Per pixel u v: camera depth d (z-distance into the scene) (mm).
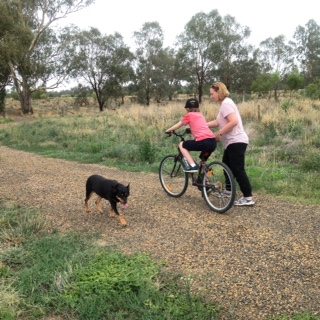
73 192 8281
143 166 11398
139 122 19188
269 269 4625
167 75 68000
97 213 6875
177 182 7859
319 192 7762
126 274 4414
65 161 12969
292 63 82812
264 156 10984
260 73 72438
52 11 46156
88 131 18016
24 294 4246
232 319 3729
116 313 3848
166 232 5859
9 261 5004
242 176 6789
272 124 14945
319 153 10195
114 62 58469
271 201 7293
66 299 4070
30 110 47719
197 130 6922
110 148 13820
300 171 9531
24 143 17688
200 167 7016
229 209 6789
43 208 7234
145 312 3807
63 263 4777
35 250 5250
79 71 53719
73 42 51500
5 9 31469
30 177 9953
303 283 4293
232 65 72125
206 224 6109
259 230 5793
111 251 5168
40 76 47031
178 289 4242
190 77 70000
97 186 6438
